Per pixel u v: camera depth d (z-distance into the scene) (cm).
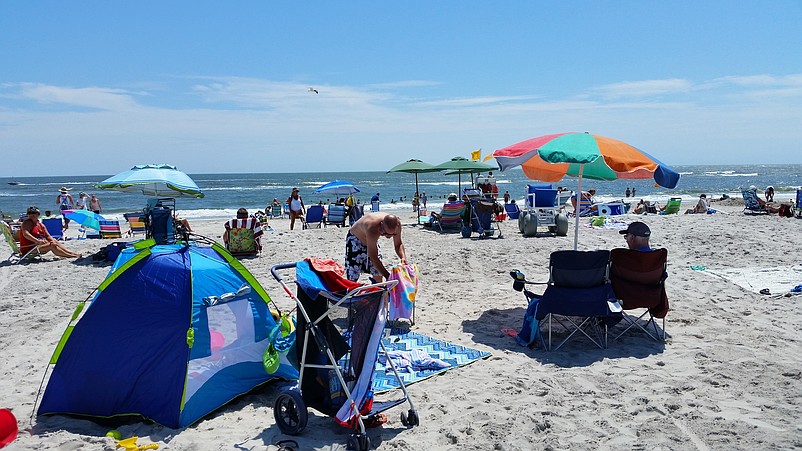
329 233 1570
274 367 453
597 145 611
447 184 8381
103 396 459
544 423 425
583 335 641
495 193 2028
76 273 1067
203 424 441
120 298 477
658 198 4834
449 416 445
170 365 452
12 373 552
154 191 1158
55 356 475
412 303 669
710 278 899
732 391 477
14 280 1009
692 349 582
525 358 571
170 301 468
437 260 1106
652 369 532
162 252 492
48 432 430
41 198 5888
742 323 667
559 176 802
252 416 457
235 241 1202
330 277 437
